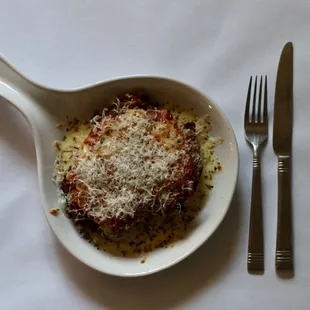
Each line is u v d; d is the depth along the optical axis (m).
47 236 0.40
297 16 0.41
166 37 0.42
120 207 0.36
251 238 0.38
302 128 0.40
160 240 0.38
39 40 0.44
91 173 0.37
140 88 0.40
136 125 0.38
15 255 0.40
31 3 0.44
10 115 0.43
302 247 0.38
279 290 0.37
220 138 0.39
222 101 0.41
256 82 0.40
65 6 0.44
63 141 0.41
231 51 0.41
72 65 0.43
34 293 0.39
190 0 0.43
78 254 0.37
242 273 0.38
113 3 0.44
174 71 0.42
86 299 0.39
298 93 0.40
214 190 0.39
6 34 0.44
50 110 0.41
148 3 0.43
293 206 0.38
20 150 0.42
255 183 0.39
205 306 0.38
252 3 0.42
